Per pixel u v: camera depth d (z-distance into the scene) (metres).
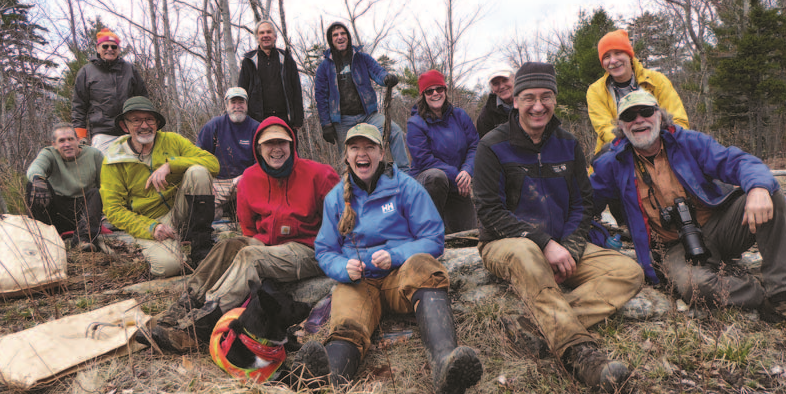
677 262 2.94
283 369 2.53
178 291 3.30
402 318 3.03
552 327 2.34
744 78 16.47
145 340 2.71
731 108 17.50
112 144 3.80
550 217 2.86
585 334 2.29
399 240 2.80
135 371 2.55
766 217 2.53
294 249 3.11
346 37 5.27
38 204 4.22
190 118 7.66
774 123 19.64
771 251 2.64
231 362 2.36
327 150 7.70
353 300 2.60
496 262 2.74
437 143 4.38
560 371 2.30
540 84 2.63
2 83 6.05
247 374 2.34
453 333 2.26
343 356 2.34
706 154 2.91
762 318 2.73
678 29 18.28
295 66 5.61
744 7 17.58
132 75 5.55
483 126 4.68
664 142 2.98
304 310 2.40
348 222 2.75
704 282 2.73
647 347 2.55
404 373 2.50
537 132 2.82
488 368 2.51
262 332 2.31
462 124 4.54
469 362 1.95
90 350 2.60
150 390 2.37
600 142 4.00
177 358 2.70
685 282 2.80
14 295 3.42
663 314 2.83
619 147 3.06
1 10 5.92
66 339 2.67
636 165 3.04
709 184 2.96
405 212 2.85
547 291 2.44
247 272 2.85
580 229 2.87
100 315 2.96
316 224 3.31
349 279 2.63
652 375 2.33
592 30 18.09
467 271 3.30
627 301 2.77
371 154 2.74
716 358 2.43
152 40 7.87
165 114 7.48
